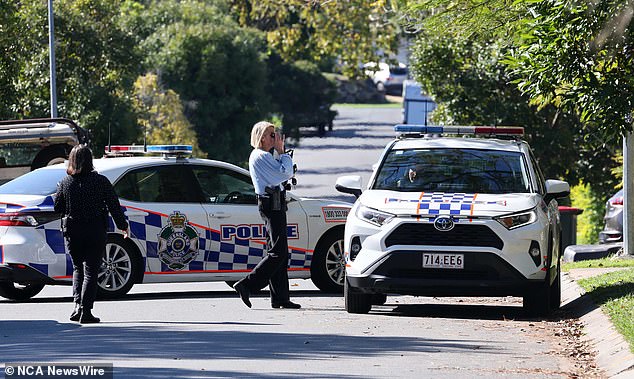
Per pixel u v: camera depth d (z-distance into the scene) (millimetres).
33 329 30234
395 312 34938
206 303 36969
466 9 36594
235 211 39312
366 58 100750
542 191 35594
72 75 92562
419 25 39219
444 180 34812
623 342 25859
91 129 91625
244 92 132750
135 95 101750
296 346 27078
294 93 161875
